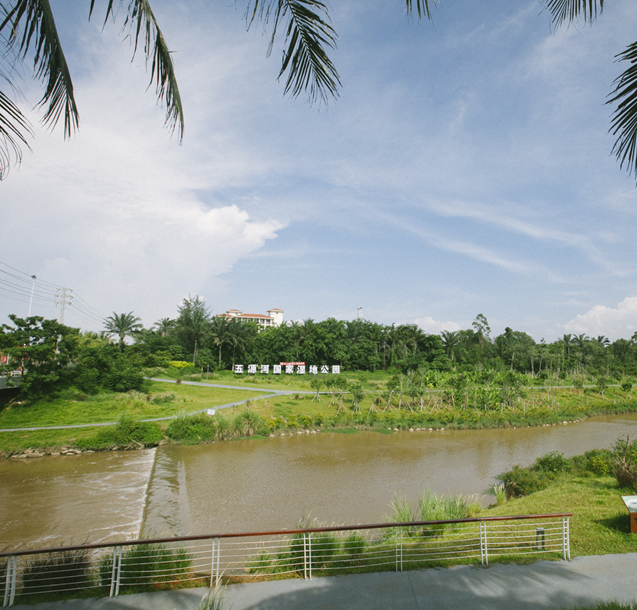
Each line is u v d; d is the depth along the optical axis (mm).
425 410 45062
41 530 15656
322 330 83250
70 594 6980
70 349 40500
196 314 86812
